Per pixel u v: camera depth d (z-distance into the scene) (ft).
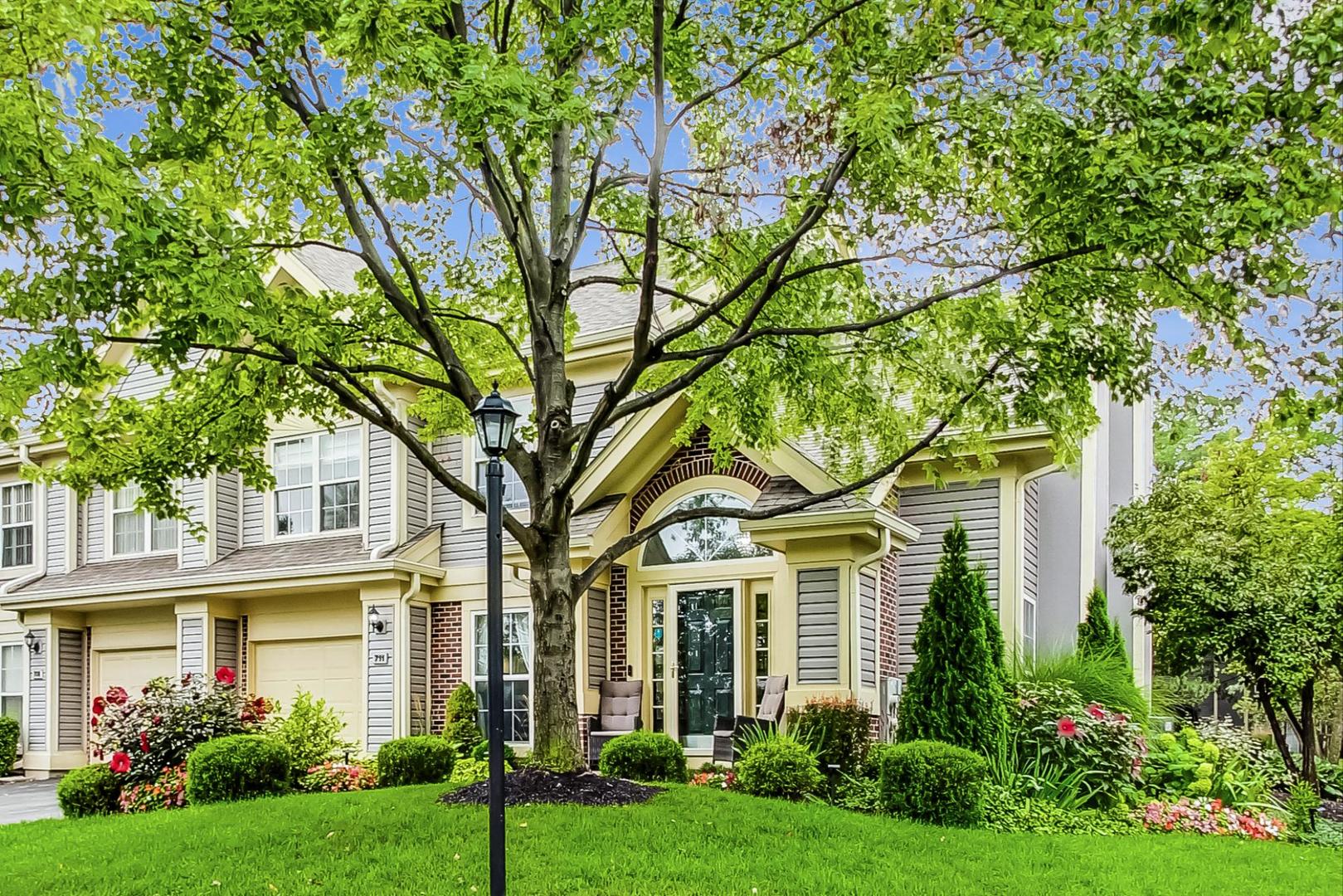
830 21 27.04
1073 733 36.83
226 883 24.44
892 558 47.75
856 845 27.84
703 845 26.48
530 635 50.72
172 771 38.45
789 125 31.17
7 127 20.52
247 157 30.94
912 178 29.78
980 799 33.04
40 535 68.03
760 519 32.58
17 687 66.59
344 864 25.08
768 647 45.24
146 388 63.77
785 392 36.88
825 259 34.58
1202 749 40.96
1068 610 53.31
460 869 24.29
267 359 31.42
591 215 37.93
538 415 32.96
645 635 47.80
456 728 48.39
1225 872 28.35
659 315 48.93
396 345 36.55
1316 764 53.26
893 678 46.55
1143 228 23.17
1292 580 47.91
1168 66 24.97
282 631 57.11
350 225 31.81
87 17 21.71
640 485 48.80
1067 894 25.44
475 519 53.78
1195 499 53.11
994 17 24.45
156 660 62.13
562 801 29.68
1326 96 22.59
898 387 40.16
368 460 55.21
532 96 23.70
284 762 37.11
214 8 27.30
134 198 22.90
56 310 24.16
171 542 63.16
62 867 27.04
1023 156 25.88
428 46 23.30
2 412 24.32
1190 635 48.91
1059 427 33.12
